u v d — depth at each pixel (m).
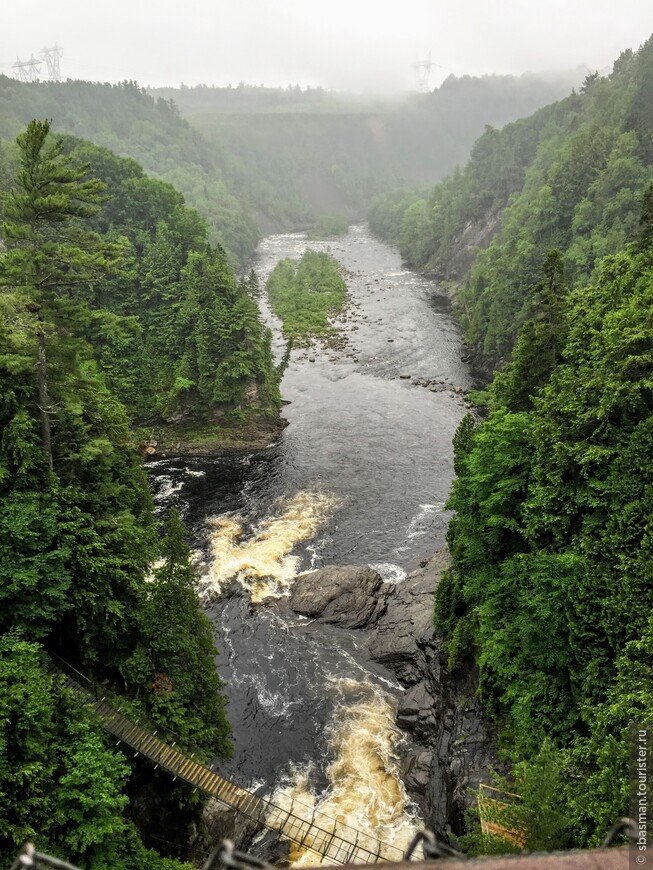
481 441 40.47
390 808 34.22
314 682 43.06
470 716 37.09
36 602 28.16
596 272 82.69
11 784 21.64
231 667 44.12
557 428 36.69
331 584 50.28
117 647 32.66
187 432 79.81
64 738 24.78
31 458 31.95
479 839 24.62
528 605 31.61
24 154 36.03
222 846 6.00
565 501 34.50
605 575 29.61
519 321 97.62
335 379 98.94
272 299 144.00
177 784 30.95
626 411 34.72
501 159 182.00
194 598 34.34
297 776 36.25
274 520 62.28
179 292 85.19
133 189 97.25
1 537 28.39
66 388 37.78
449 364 105.75
